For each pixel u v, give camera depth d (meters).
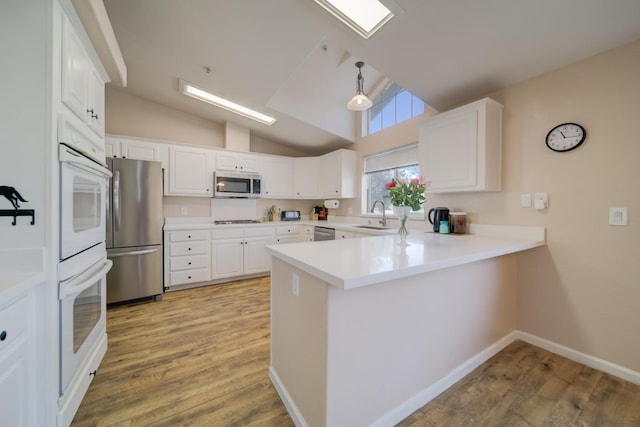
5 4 1.09
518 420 1.33
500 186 2.20
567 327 1.88
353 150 4.25
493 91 2.28
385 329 1.28
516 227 2.12
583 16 1.49
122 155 3.24
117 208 2.78
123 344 2.03
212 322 2.44
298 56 2.44
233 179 3.92
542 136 1.98
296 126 3.87
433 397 1.49
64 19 1.22
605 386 1.57
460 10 1.55
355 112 4.24
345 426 1.15
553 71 1.93
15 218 1.08
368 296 1.21
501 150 2.21
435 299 1.51
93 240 1.60
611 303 1.69
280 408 1.40
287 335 1.44
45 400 1.11
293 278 1.37
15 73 1.09
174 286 3.39
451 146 2.28
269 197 4.34
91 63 1.57
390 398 1.31
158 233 3.02
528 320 2.09
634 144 1.59
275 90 3.01
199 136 4.06
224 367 1.75
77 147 1.32
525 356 1.90
